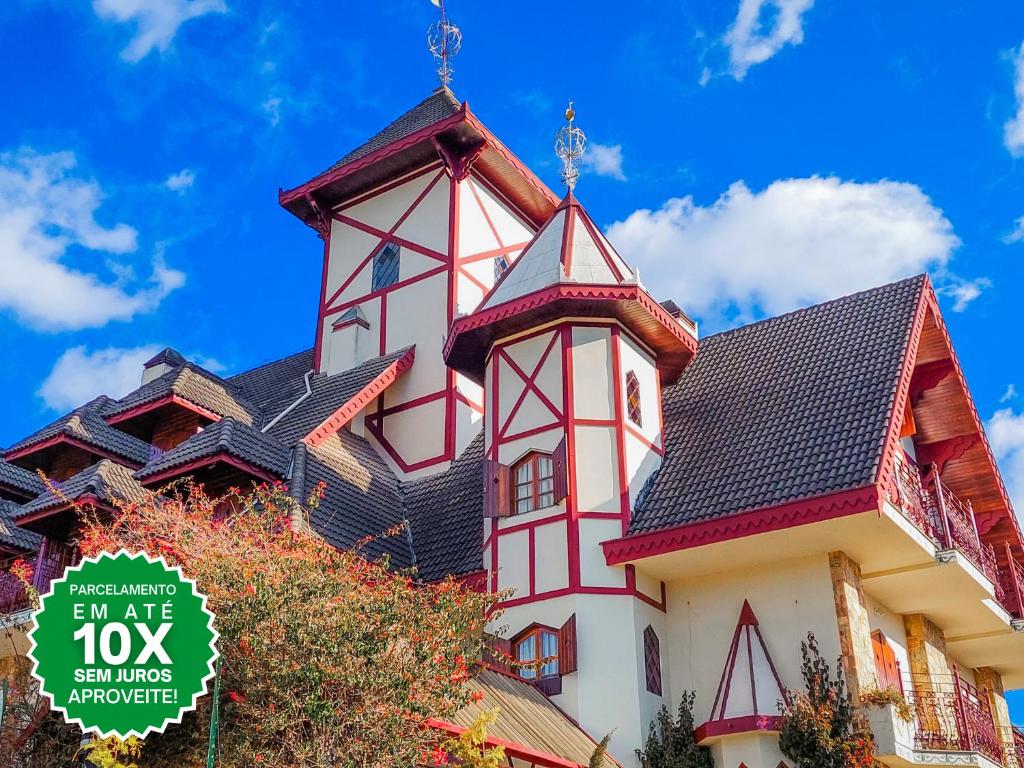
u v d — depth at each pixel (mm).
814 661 16188
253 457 18438
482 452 21547
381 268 25359
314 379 24734
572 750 15125
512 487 18641
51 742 12539
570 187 21188
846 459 16281
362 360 24469
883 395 17375
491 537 18422
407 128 26344
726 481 17438
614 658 16766
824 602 16531
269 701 11484
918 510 17219
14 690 13094
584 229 20516
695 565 17344
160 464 18594
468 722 13656
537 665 15875
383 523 20078
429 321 23828
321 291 26266
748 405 19125
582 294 18516
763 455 17547
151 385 22969
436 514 20531
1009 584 21375
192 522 13555
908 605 19281
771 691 16219
